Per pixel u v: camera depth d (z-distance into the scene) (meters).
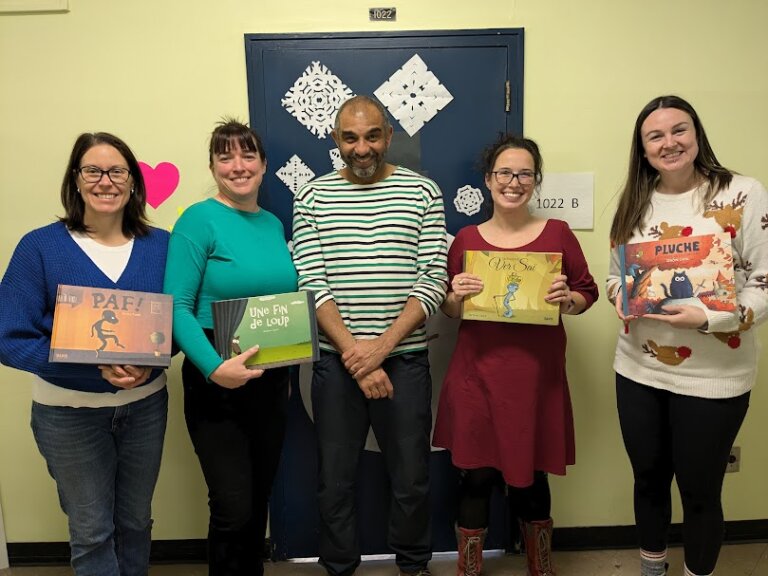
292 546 2.01
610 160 1.91
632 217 1.47
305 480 1.98
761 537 2.08
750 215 1.32
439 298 1.55
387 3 1.84
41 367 1.22
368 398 1.57
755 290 1.32
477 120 1.88
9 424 1.96
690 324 1.31
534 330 1.57
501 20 1.85
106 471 1.35
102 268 1.30
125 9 1.82
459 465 1.61
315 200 1.58
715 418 1.37
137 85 1.85
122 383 1.24
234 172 1.42
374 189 1.58
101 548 1.36
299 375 1.94
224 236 1.42
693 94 1.89
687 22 1.86
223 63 1.84
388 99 1.86
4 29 1.82
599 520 2.06
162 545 2.02
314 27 1.84
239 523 1.47
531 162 1.57
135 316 1.27
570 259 1.61
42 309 1.26
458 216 1.92
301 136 1.87
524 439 1.55
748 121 1.90
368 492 1.99
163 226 1.90
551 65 1.87
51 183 1.87
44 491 1.99
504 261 1.54
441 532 2.03
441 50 1.85
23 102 1.84
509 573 1.91
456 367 1.65
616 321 1.98
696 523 1.45
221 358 1.35
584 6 1.85
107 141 1.29
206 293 1.42
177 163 1.87
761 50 1.88
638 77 1.88
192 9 1.82
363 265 1.53
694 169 1.42
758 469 2.05
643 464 1.52
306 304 1.39
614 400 2.01
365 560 2.00
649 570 1.58
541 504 1.73
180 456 1.98
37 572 1.97
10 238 1.89
